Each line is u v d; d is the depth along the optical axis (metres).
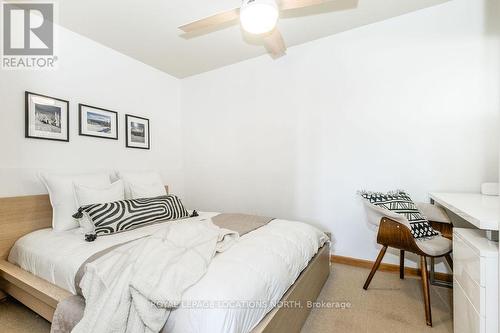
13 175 2.00
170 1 2.00
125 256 1.24
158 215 2.15
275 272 1.28
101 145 2.63
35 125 2.11
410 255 2.33
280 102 2.93
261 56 3.02
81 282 1.24
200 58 3.04
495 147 2.01
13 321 1.68
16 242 1.89
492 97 2.01
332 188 2.66
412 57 2.27
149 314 0.96
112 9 2.09
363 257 2.53
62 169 2.30
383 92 2.39
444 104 2.16
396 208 1.99
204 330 0.93
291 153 2.88
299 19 2.33
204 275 1.12
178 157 3.67
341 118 2.59
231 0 2.00
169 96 3.52
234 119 3.26
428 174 2.23
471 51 2.06
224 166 3.36
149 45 2.71
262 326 1.09
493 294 1.03
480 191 2.06
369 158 2.47
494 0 1.99
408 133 2.30
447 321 1.66
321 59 2.68
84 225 1.88
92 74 2.56
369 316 1.71
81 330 0.99
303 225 2.04
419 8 2.20
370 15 2.29
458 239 1.32
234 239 1.56
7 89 1.97
